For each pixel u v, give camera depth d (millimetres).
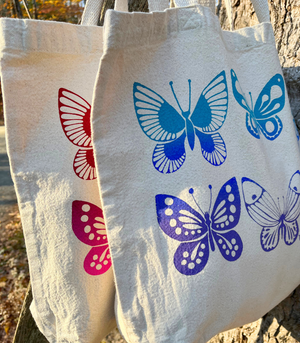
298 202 382
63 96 335
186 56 327
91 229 348
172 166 317
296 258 377
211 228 318
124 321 302
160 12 309
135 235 302
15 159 322
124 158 302
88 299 344
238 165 350
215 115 342
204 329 309
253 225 345
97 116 288
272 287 358
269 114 387
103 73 280
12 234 1691
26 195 332
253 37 384
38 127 327
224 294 317
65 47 332
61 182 335
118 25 277
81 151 345
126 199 302
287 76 484
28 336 649
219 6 599
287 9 481
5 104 310
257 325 538
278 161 383
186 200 313
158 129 317
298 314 481
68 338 339
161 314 298
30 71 319
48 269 339
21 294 1287
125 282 302
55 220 334
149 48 310
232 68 365
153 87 315
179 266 302
